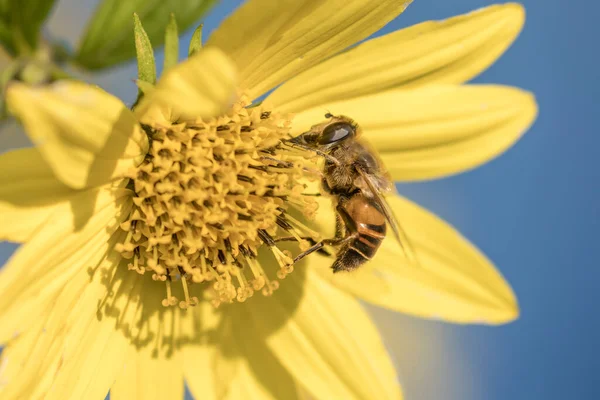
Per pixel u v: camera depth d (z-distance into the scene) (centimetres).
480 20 14
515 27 14
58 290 13
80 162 12
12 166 13
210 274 14
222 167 14
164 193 14
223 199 14
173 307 14
